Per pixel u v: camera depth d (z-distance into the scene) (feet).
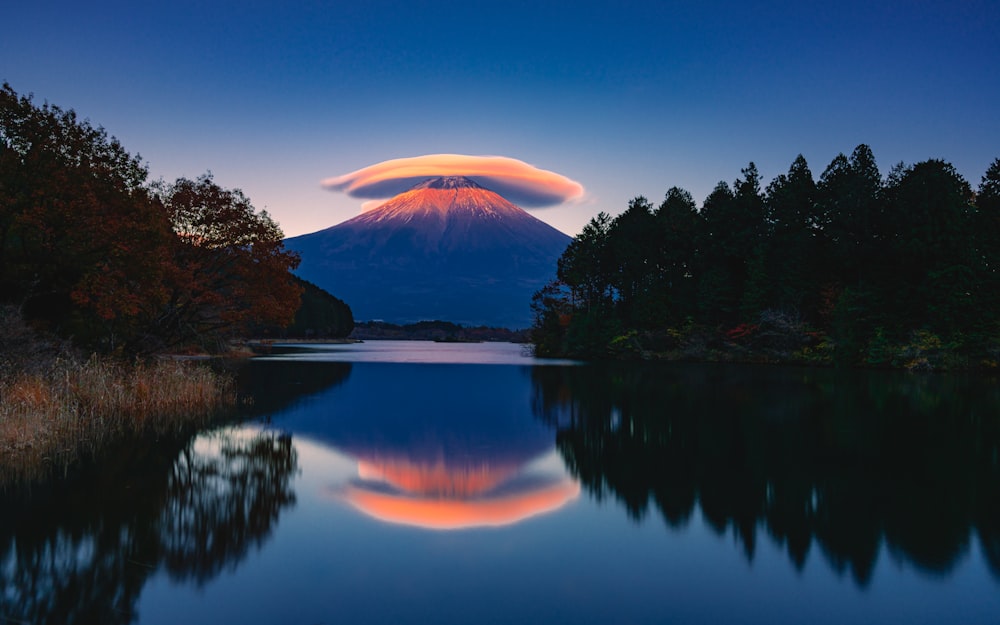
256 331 444.14
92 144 90.43
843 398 114.62
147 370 96.89
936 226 193.16
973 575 34.01
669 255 281.54
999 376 164.76
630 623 28.37
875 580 33.35
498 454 64.85
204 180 123.85
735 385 141.28
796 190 247.50
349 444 69.41
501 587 31.91
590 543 38.42
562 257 319.88
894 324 201.05
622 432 78.38
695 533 40.40
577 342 281.95
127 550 36.27
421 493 49.52
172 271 108.58
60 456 59.00
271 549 36.70
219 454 62.54
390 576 33.12
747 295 231.91
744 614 29.45
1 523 40.57
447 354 328.08
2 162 81.71
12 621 27.61
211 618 28.14
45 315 97.96
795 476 55.47
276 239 131.13
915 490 50.80
